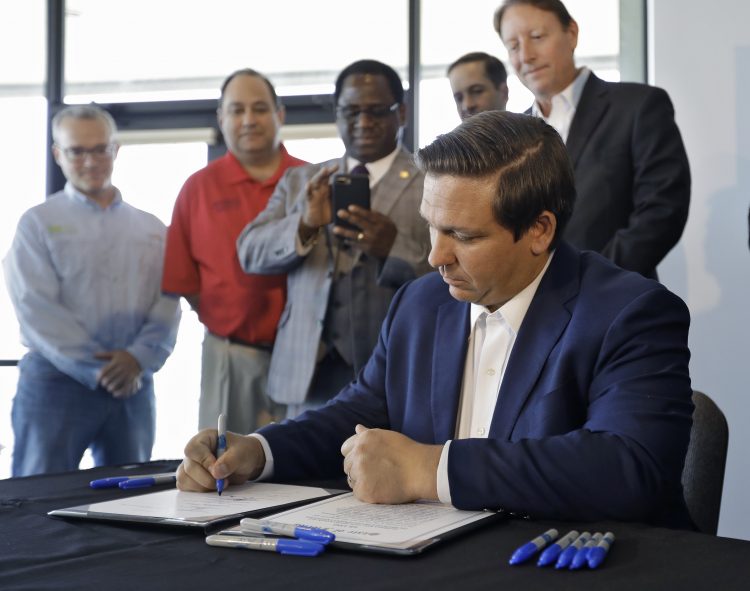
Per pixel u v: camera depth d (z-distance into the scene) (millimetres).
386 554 837
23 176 3881
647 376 1108
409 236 2455
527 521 992
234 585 752
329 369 2410
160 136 3871
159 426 3568
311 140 3762
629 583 743
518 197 1128
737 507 3033
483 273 1166
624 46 3439
